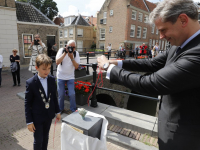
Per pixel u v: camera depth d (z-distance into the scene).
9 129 2.69
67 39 28.23
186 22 0.82
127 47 19.64
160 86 0.82
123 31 19.58
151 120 2.61
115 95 7.05
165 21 0.84
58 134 2.53
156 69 1.26
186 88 0.80
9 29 8.62
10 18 8.58
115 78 1.01
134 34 20.22
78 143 1.33
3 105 3.75
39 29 10.10
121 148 2.20
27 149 2.20
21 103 3.90
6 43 8.62
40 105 1.71
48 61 1.65
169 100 0.97
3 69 8.55
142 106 11.88
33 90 1.67
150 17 0.92
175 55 0.95
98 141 1.33
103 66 1.09
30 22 9.59
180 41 0.89
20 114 3.27
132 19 19.41
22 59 9.51
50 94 1.79
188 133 0.89
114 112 2.93
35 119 1.70
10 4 8.42
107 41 21.88
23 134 2.55
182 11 0.80
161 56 1.24
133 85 0.92
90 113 1.63
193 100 0.85
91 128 1.36
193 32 0.84
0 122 2.92
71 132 1.35
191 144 0.89
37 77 1.71
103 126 1.53
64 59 2.89
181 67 0.76
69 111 3.19
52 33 10.87
